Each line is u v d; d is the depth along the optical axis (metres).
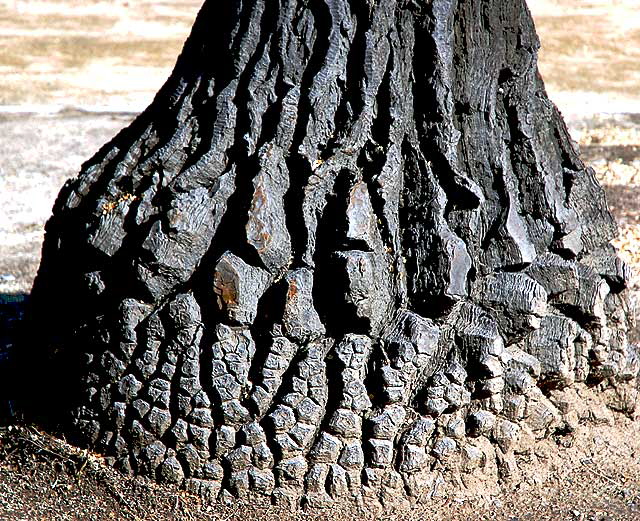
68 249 3.15
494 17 3.10
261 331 3.00
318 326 2.99
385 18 3.04
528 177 3.14
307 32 3.05
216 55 3.12
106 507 3.02
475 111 3.10
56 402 3.16
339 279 2.96
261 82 3.06
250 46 3.08
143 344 3.02
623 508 3.09
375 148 3.03
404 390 3.00
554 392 3.16
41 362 3.22
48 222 3.26
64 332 3.15
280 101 3.04
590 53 10.53
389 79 3.04
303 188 3.01
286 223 3.02
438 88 3.05
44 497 3.04
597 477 3.17
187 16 11.98
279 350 2.98
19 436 3.16
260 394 2.98
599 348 3.18
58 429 3.15
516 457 3.11
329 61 3.03
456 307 3.06
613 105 8.52
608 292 3.22
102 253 3.04
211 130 3.07
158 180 3.07
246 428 2.99
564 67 9.95
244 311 2.97
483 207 3.10
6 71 9.43
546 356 3.12
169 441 3.02
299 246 3.01
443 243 3.01
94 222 3.07
